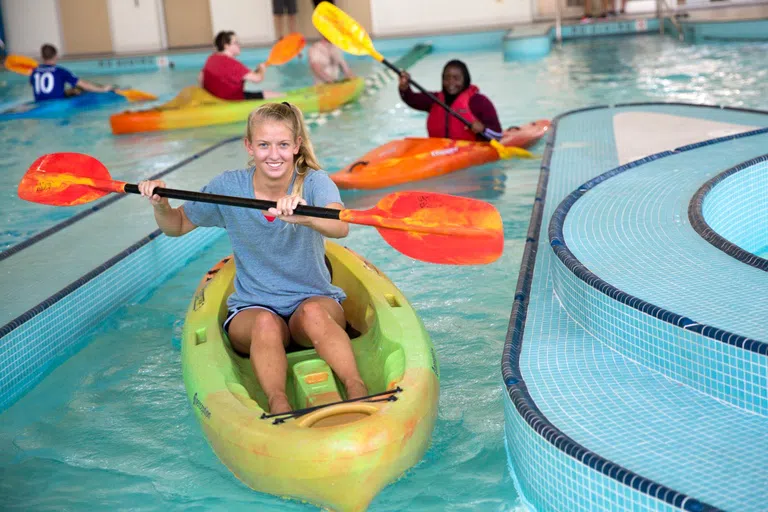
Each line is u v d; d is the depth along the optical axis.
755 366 2.19
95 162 3.17
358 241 4.38
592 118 6.43
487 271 3.85
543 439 2.13
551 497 2.15
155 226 4.41
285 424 2.21
